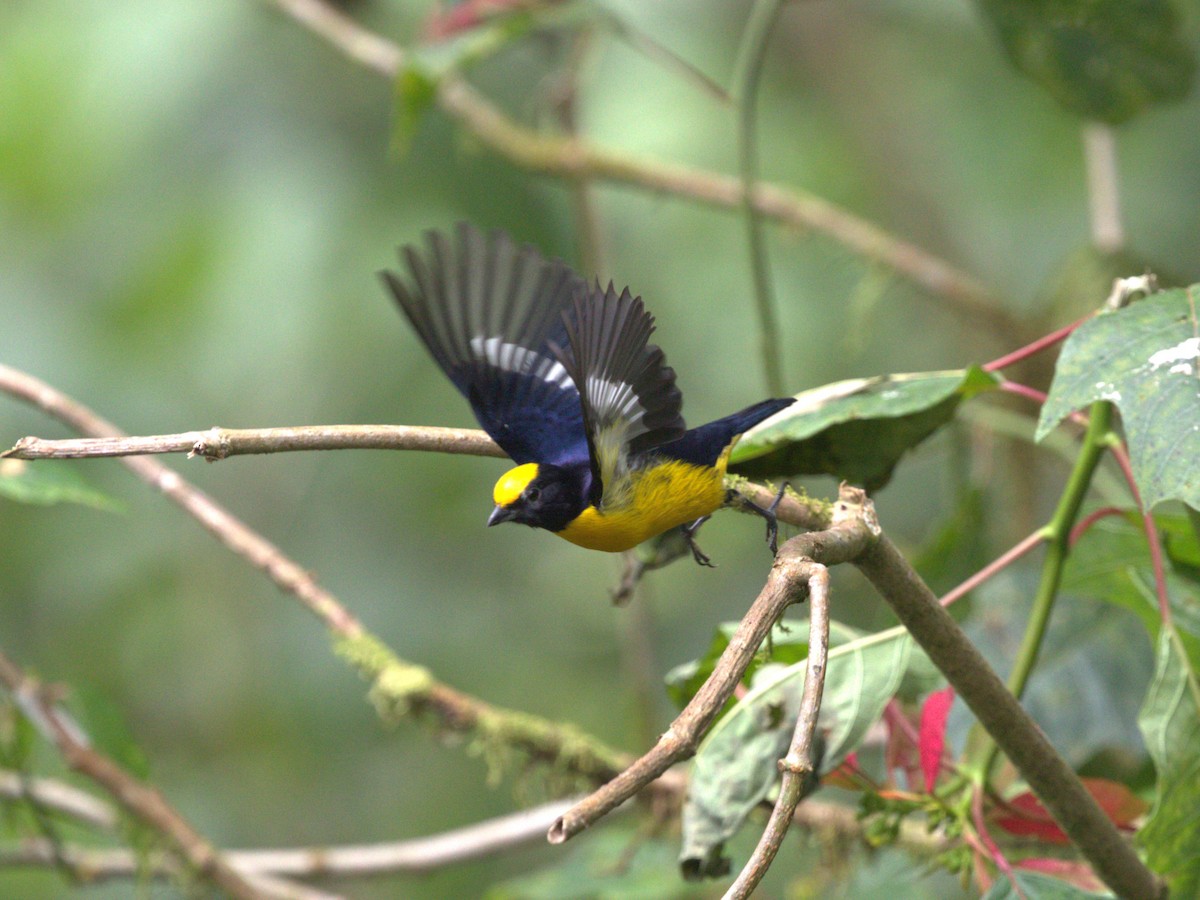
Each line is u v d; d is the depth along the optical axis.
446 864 7.56
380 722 12.11
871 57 13.41
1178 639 5.45
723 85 12.24
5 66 10.68
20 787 7.83
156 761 11.92
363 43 9.95
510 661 12.32
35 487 6.87
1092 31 8.44
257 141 10.81
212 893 7.46
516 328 5.31
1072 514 5.57
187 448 4.08
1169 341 4.66
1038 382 9.33
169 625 12.10
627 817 8.73
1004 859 5.30
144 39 10.70
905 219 12.88
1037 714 6.68
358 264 10.77
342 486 12.31
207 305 10.71
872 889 7.81
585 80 11.55
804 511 5.20
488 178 10.98
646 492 4.90
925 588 4.37
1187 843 5.22
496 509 5.01
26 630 12.05
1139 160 12.56
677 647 12.42
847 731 5.46
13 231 10.82
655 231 12.24
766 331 7.93
